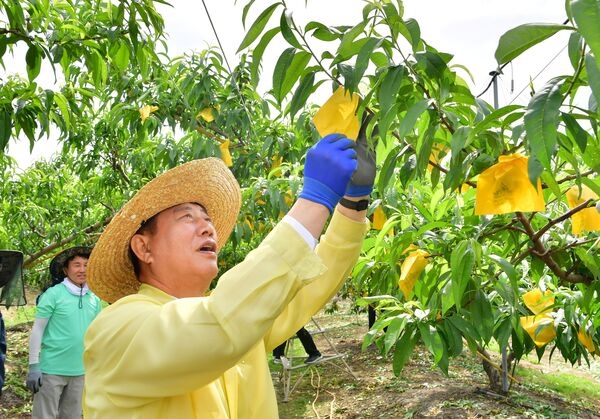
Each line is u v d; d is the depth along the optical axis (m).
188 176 1.27
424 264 1.74
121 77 4.28
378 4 1.00
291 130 3.94
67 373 3.89
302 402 5.74
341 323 10.41
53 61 2.43
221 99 4.23
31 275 7.51
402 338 1.85
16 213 6.57
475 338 1.73
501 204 1.07
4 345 3.69
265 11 1.06
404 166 1.33
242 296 0.88
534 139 0.81
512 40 0.85
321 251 1.33
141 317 0.99
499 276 1.97
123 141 6.27
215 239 1.27
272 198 3.20
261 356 1.30
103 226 7.27
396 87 0.99
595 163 1.05
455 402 4.90
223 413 1.14
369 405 5.32
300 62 1.10
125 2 2.48
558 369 6.89
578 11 0.60
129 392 0.96
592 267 1.56
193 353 0.88
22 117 2.60
